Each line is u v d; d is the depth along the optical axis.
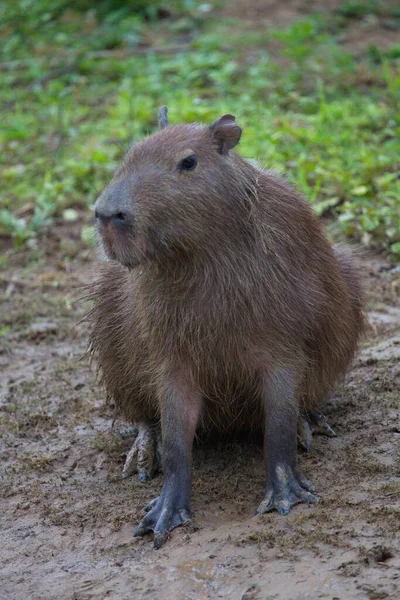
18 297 13.21
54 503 8.41
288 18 21.42
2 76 20.97
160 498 7.82
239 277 7.64
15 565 7.55
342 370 8.77
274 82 18.05
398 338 10.65
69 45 21.88
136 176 7.36
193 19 21.91
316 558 6.84
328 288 8.18
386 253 12.70
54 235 14.72
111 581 7.11
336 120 15.81
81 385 10.72
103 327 8.93
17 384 10.88
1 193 15.92
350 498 7.57
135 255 7.33
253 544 7.14
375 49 18.69
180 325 7.79
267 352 7.79
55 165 16.66
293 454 7.87
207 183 7.48
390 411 9.02
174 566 7.09
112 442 9.37
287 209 8.01
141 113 17.16
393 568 6.61
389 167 14.16
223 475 8.41
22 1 23.41
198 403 8.12
